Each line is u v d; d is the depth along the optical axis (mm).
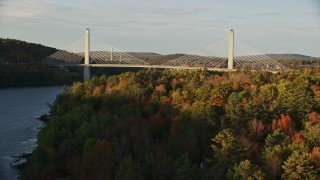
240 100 76000
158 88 101250
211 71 130375
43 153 62844
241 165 46062
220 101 78812
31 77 197500
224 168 49688
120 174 48875
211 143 60719
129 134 65500
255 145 55844
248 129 62406
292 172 45812
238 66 151500
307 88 80250
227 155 50438
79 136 66688
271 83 97875
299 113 67812
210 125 65438
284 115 66562
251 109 66688
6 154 72250
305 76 99000
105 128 68188
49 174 58750
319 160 47812
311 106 69250
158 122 72375
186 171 48094
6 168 65312
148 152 56062
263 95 77000
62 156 63219
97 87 110438
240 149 50938
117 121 71938
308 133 56312
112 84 114000
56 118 79688
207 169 49844
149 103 88438
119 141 61656
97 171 54094
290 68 152125
